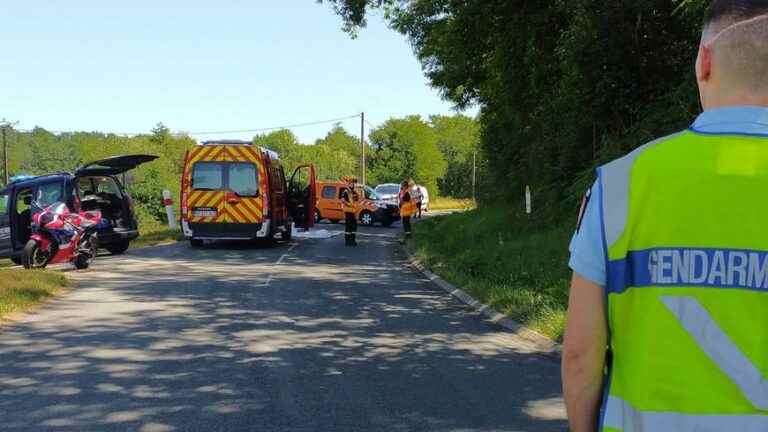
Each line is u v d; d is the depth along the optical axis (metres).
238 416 5.11
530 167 19.77
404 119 86.12
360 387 5.87
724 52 1.52
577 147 15.84
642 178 1.50
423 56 27.61
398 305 10.05
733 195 1.43
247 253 17.81
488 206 25.09
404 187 21.50
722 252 1.42
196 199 18.77
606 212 1.52
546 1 16.06
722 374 1.40
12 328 8.16
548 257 12.02
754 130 1.47
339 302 10.25
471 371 6.41
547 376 6.25
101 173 16.89
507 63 18.16
